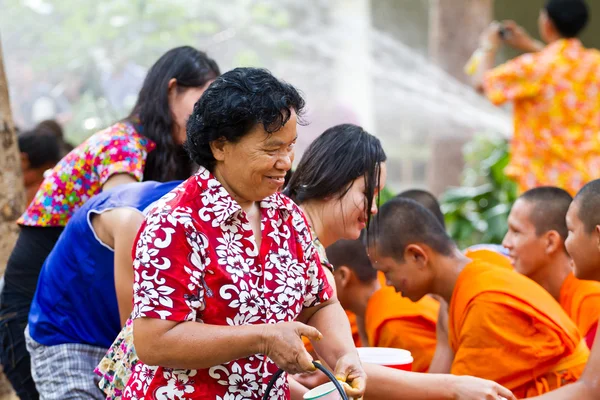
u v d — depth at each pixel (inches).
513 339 183.5
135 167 186.1
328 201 160.4
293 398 162.2
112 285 167.5
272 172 122.6
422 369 209.9
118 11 548.4
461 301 189.8
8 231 241.8
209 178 125.1
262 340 117.7
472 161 498.0
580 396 169.3
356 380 126.7
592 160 322.3
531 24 684.1
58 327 170.1
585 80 322.0
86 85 544.1
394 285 200.5
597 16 684.7
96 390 167.8
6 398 254.7
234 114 119.5
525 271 217.3
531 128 328.8
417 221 196.9
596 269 185.0
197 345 118.5
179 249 120.8
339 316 137.4
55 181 190.5
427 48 684.1
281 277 127.5
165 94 189.0
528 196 217.8
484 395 156.6
